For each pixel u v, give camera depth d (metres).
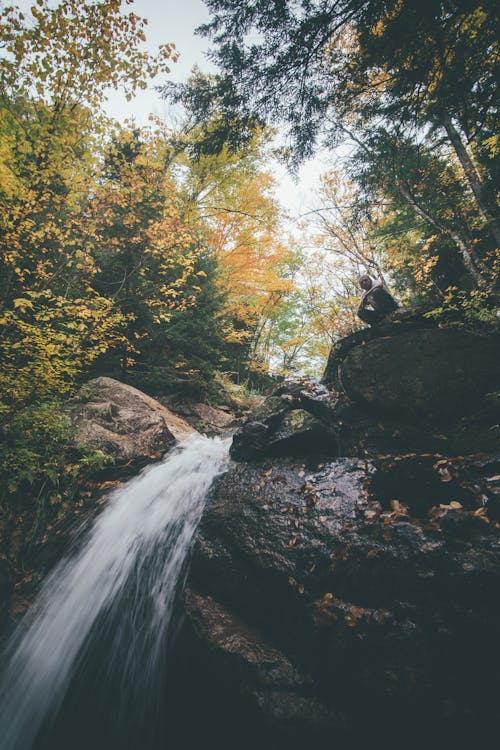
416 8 3.27
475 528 2.63
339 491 3.57
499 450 4.30
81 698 3.22
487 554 2.39
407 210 12.33
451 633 2.13
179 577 3.46
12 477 4.38
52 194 5.80
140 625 3.35
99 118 6.50
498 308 5.84
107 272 7.86
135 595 3.58
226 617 2.86
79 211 6.28
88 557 4.11
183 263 7.73
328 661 2.30
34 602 3.81
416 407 5.35
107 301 5.86
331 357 6.97
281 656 2.47
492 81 4.19
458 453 4.62
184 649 2.78
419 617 2.25
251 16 3.52
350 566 2.69
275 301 18.41
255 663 2.40
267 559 3.02
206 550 3.35
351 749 2.04
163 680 2.93
